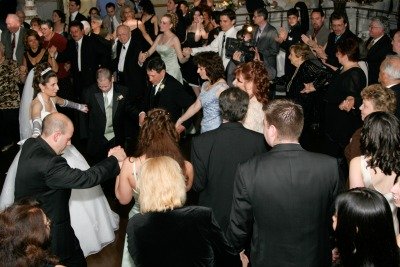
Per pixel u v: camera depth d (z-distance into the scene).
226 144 2.97
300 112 2.45
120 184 3.01
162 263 2.13
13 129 6.46
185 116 4.54
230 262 2.24
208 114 4.29
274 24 10.70
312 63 5.28
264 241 2.44
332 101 4.56
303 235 2.38
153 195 2.22
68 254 3.03
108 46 7.62
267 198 2.38
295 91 5.44
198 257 2.15
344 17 6.17
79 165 4.14
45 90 4.28
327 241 2.45
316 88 5.25
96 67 7.33
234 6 10.59
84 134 5.00
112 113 4.82
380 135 2.62
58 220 2.96
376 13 10.36
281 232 2.39
